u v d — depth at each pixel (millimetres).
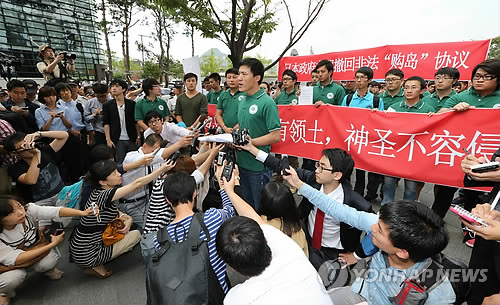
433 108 3391
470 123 2510
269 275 1191
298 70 5758
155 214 2311
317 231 2160
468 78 3926
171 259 1519
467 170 1878
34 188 2820
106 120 4539
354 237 2047
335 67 5230
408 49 4355
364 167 3121
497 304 1391
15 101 4371
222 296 1643
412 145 2805
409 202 1229
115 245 2578
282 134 3781
